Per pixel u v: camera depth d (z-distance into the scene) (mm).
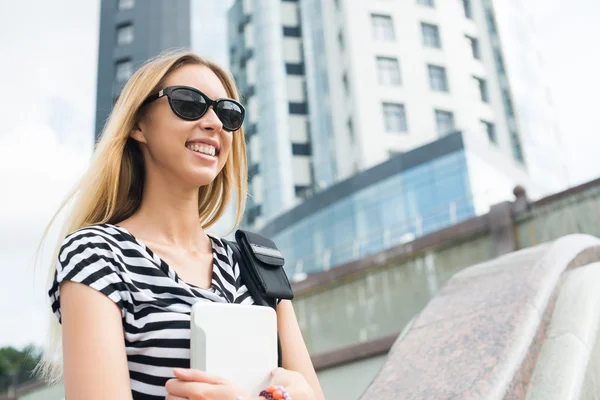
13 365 37875
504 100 36062
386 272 13109
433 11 36062
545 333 2562
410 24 35438
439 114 33844
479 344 2502
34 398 19828
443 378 2379
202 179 1583
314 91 38188
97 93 49719
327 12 37906
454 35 35969
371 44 34656
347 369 10445
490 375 2258
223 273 1581
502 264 3254
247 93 45594
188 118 1571
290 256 29703
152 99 1615
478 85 35656
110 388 1208
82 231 1395
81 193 1587
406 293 12680
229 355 1315
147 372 1322
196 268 1555
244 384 1327
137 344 1331
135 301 1351
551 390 2258
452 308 2943
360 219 26562
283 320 1732
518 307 2641
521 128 35469
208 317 1308
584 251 3285
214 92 1668
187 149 1581
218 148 1643
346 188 27500
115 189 1579
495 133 34750
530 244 11125
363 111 33094
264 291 1613
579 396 2254
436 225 23188
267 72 43375
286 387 1332
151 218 1596
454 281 3301
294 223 29891
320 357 10789
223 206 1902
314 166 36562
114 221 1645
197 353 1288
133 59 50500
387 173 25984
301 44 43906
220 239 1680
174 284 1403
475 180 23531
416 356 2650
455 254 12164
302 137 41312
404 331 3012
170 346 1337
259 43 44750
